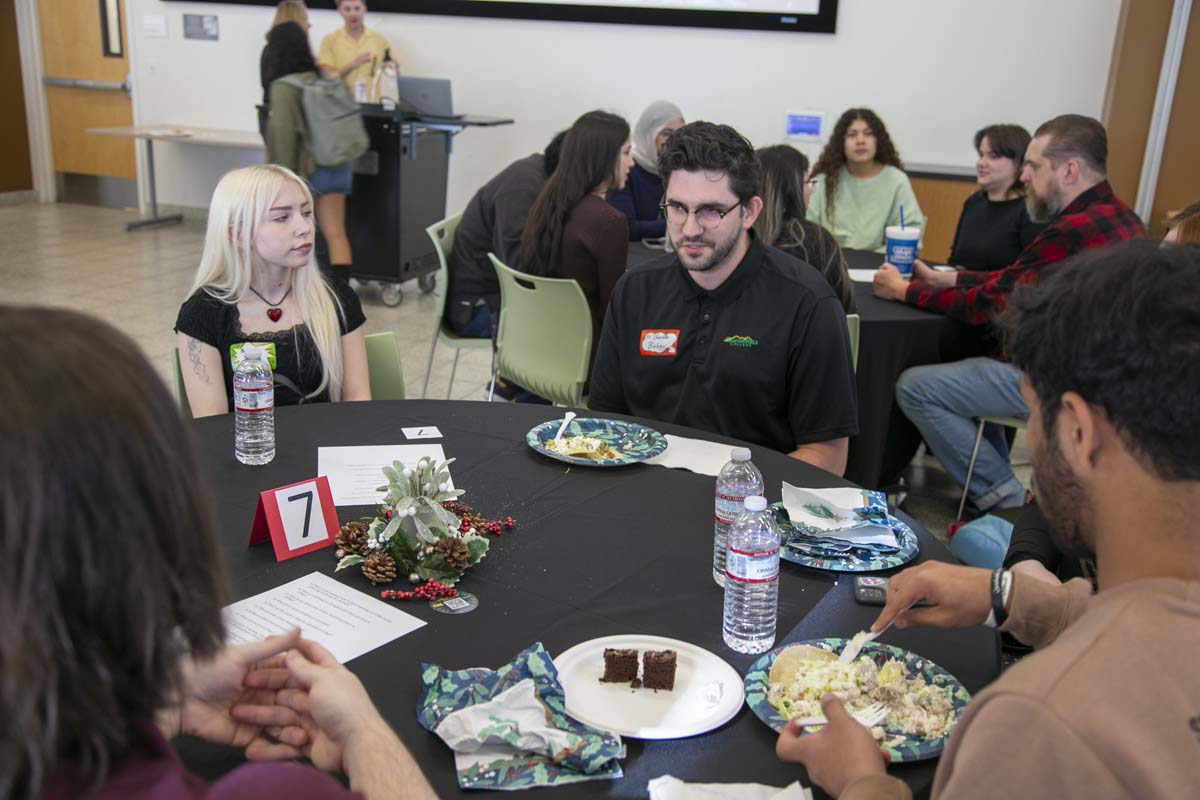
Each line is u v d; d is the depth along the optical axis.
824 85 5.82
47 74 7.98
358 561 1.38
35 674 0.50
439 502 1.41
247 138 6.75
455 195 6.73
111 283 5.73
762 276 2.08
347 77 6.27
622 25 6.09
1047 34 5.38
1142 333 0.71
